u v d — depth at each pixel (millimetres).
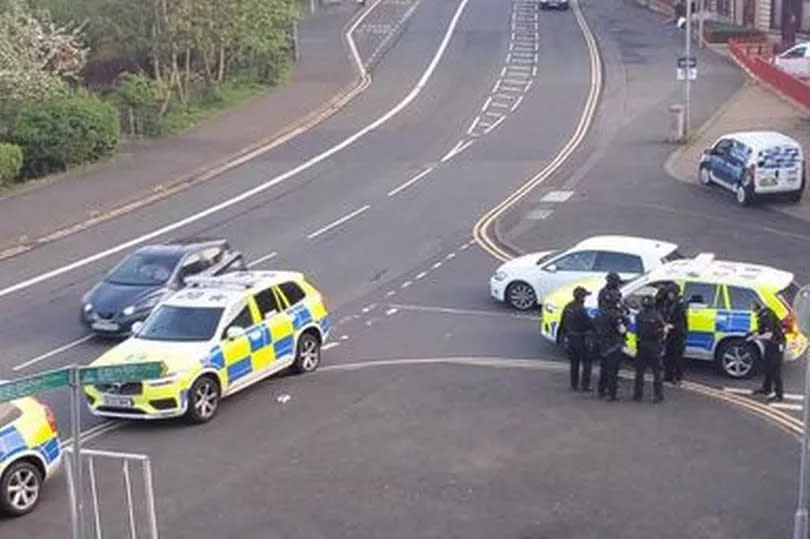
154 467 19453
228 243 32156
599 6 88750
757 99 54938
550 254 28953
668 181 41062
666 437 19938
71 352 26234
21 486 17828
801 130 47719
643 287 23438
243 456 19797
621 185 40750
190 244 29000
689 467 18656
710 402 21609
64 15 53156
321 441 20266
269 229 36844
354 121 53750
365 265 32531
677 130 46906
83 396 23078
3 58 43594
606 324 21562
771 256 31625
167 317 22500
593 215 36812
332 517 17344
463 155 46688
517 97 57875
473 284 30344
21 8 46719
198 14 53062
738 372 22797
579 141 48438
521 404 21719
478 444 19875
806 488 15062
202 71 57688
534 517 17062
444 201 39625
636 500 17531
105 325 26734
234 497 18172
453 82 62031
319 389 22969
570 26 79000
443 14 84812
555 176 42562
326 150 48250
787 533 16359
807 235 33938
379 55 69875
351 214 38406
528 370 23703
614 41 73000
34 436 18047
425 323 27219
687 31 49094
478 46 72250
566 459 19125
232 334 22078
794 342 22750
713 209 37188
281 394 22750
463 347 25359
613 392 21703
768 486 17875
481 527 16812
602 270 26969
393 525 16984
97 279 32281
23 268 33688
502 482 18312
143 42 53562
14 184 42562
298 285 24203
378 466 19109
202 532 17016
